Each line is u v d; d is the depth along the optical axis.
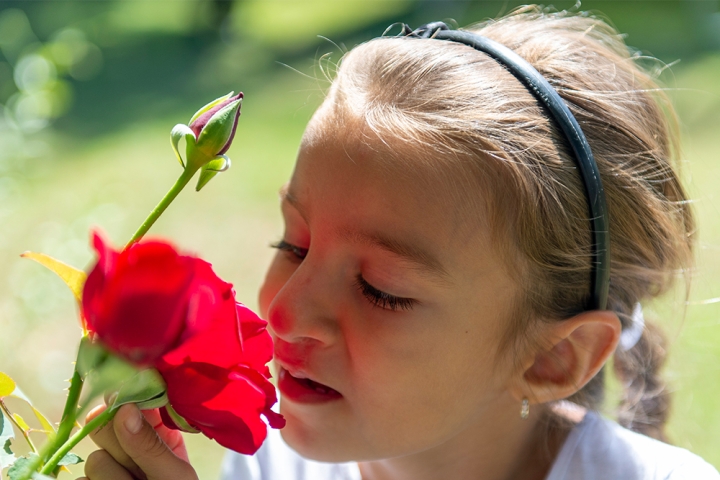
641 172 0.71
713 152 1.90
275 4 5.13
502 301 0.66
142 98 3.62
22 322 1.43
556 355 0.69
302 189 0.66
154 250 0.52
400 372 0.65
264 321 0.59
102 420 0.55
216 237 1.95
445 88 0.67
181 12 5.18
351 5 4.74
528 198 0.66
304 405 0.66
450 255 0.65
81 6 4.97
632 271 0.71
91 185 2.33
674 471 0.73
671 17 3.36
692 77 2.60
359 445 0.66
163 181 2.38
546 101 0.68
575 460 0.73
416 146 0.65
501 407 0.71
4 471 0.56
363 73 0.69
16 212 1.84
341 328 0.65
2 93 1.87
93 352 0.52
